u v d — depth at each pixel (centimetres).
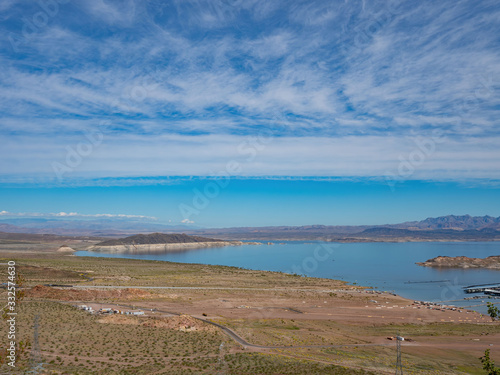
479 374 5400
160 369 4253
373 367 5181
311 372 4488
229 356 5053
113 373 3966
